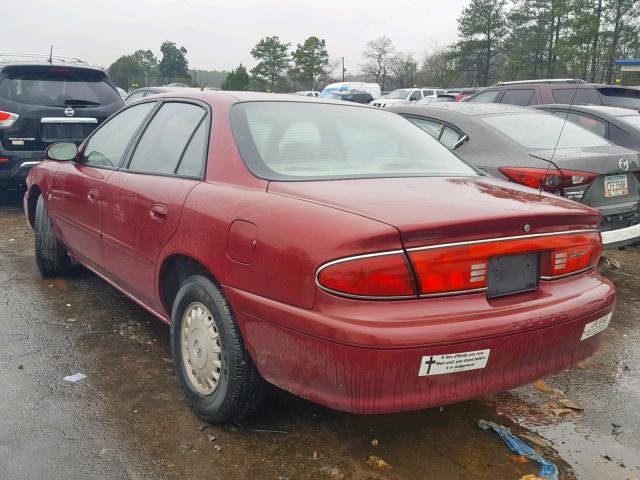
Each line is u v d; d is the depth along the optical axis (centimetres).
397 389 219
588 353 270
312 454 271
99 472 254
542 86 1009
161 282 322
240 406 275
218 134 310
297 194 258
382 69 6950
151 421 293
